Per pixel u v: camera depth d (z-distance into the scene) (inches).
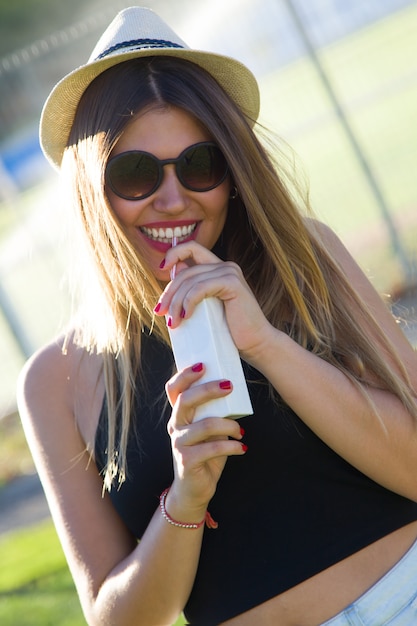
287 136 690.2
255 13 650.8
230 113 166.4
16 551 449.1
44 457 175.0
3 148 653.3
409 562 158.4
